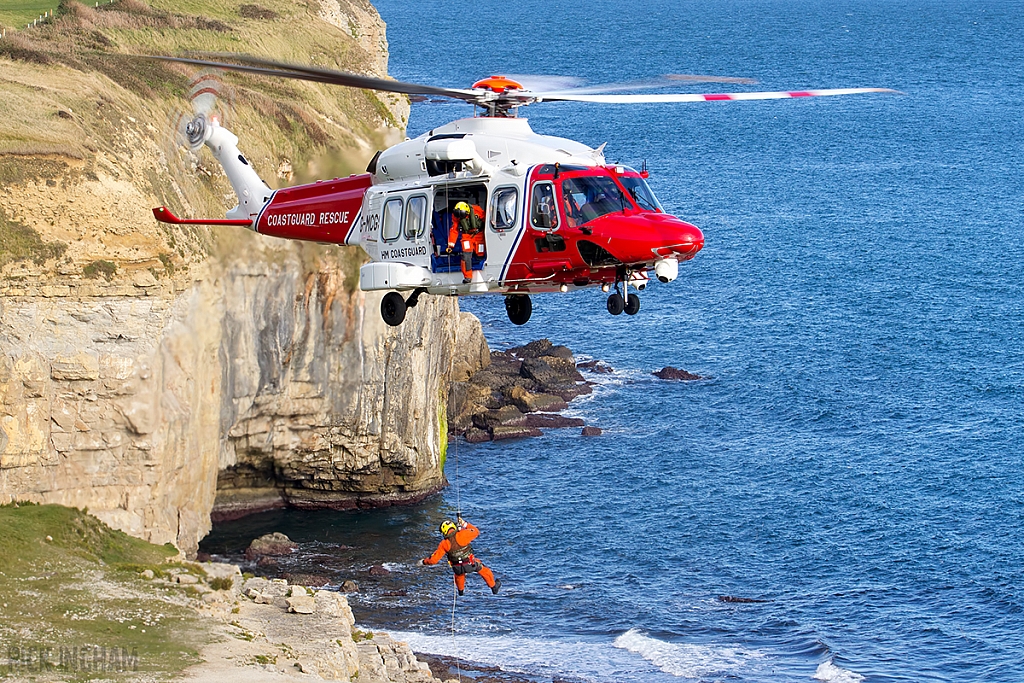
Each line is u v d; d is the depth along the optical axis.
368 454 72.25
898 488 81.12
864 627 62.59
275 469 71.56
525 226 31.62
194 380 61.03
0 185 55.09
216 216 64.88
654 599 65.25
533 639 59.81
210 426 63.38
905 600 66.00
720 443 89.12
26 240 54.66
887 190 195.62
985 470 84.44
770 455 86.69
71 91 64.88
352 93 88.75
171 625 42.53
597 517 75.38
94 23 84.00
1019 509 77.56
